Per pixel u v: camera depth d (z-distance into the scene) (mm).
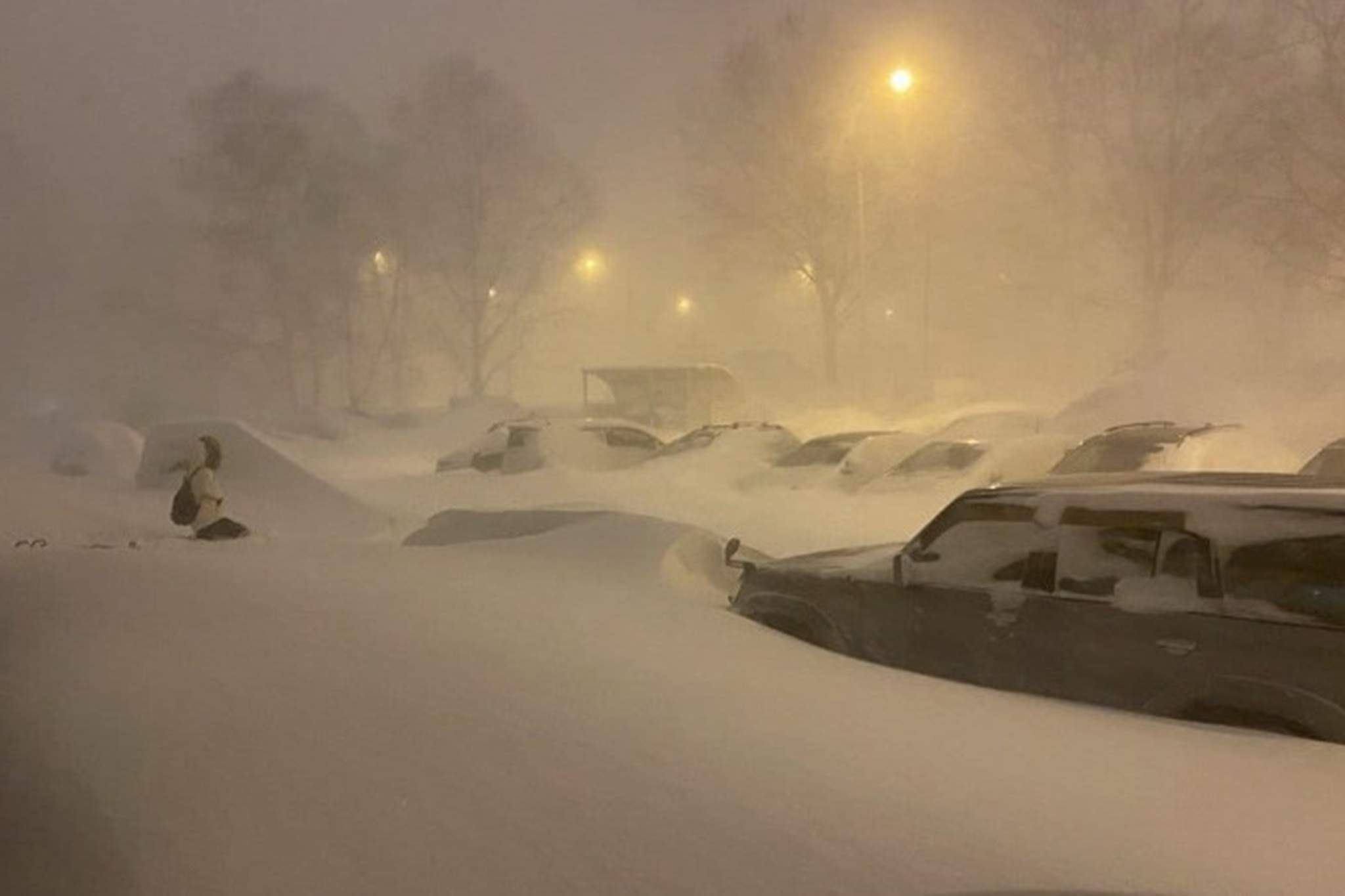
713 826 3596
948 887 3199
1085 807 3727
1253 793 3885
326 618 6043
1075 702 5727
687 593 7660
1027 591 6055
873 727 4539
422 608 6328
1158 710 5441
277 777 4090
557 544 8656
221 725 4562
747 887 3256
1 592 7082
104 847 3799
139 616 6207
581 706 4648
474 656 5328
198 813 3898
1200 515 5570
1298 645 5035
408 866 3490
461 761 4133
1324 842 3479
